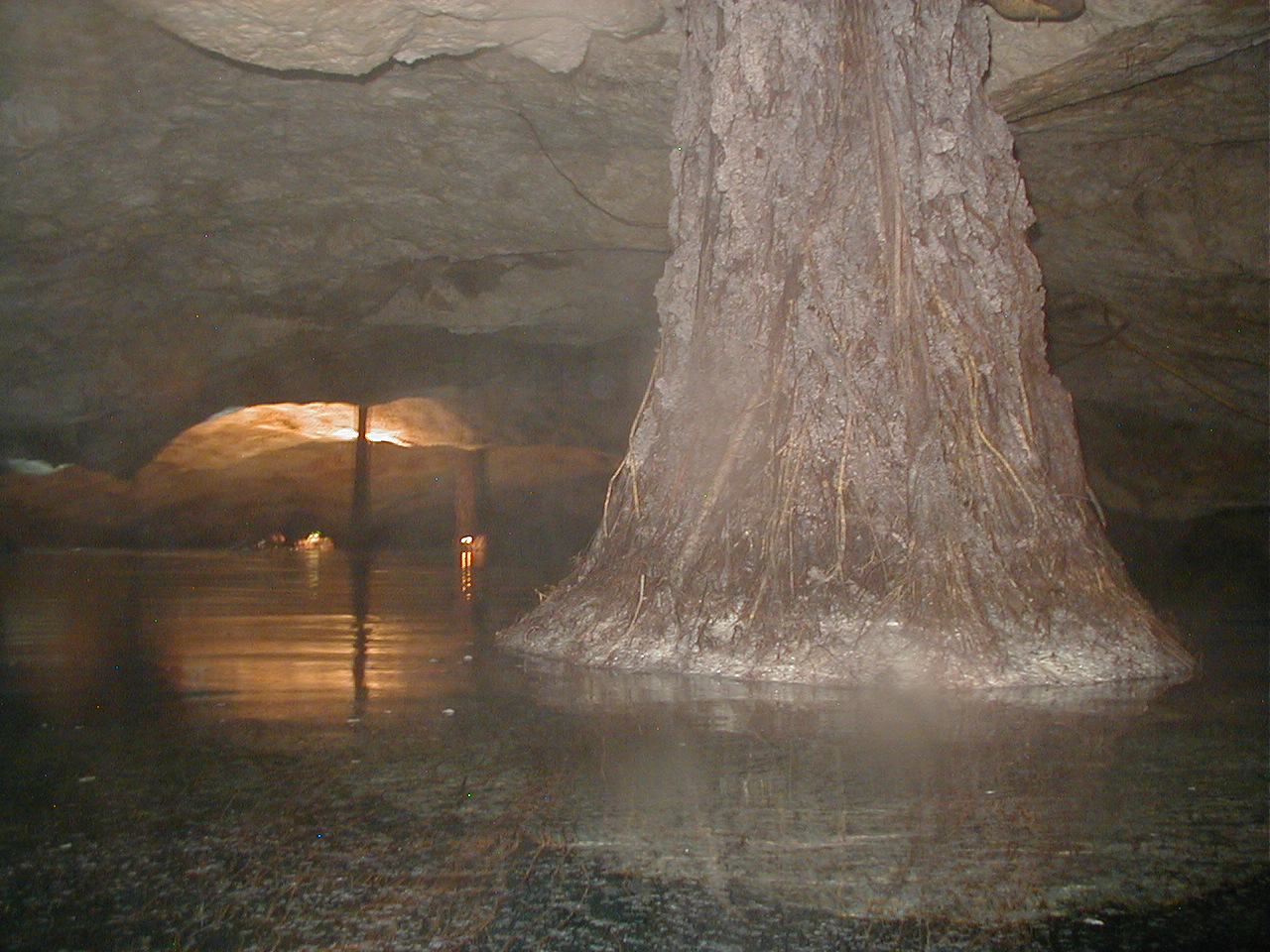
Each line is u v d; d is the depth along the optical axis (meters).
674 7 5.72
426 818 2.66
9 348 10.41
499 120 7.66
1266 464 12.42
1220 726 3.62
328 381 13.66
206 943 2.00
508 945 2.01
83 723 3.67
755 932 2.08
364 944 2.01
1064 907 2.19
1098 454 13.38
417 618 7.09
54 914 2.11
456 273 11.11
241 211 8.98
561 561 14.62
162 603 8.19
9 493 15.83
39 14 6.05
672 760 3.16
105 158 7.73
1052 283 10.02
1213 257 8.20
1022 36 5.84
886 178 4.88
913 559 4.59
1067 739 3.43
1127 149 7.80
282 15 5.40
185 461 16.42
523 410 15.32
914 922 2.12
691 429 5.07
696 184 5.35
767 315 4.93
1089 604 4.76
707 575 4.80
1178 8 5.48
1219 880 2.32
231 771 3.06
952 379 4.83
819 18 4.95
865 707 3.90
